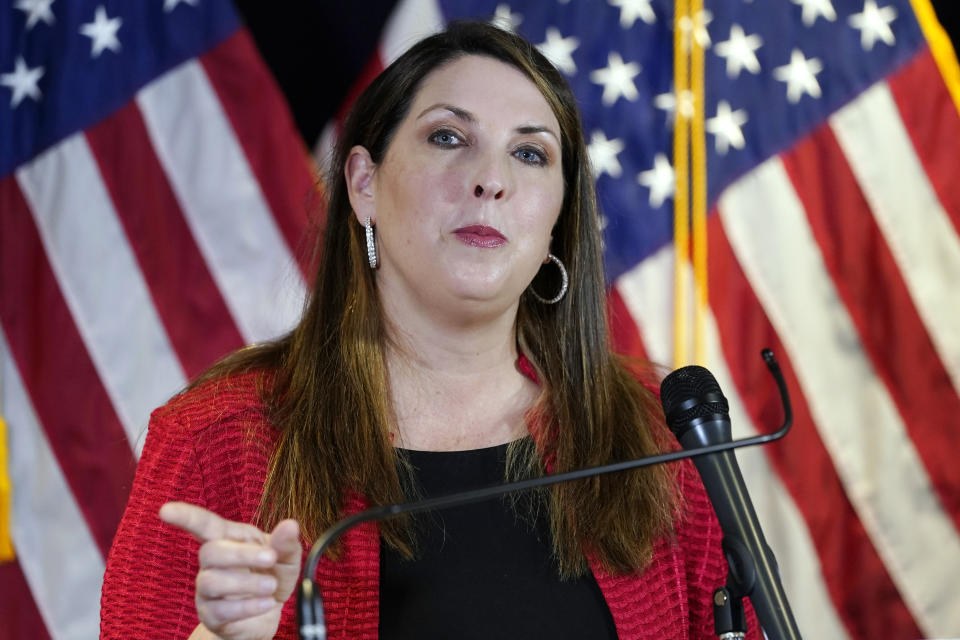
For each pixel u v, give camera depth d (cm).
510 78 488
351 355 471
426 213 462
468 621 430
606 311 525
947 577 927
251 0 884
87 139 862
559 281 517
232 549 303
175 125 870
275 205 865
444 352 479
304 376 471
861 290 936
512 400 492
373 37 879
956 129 955
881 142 947
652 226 906
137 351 852
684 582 479
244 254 862
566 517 454
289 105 874
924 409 934
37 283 852
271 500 441
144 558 428
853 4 959
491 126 472
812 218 933
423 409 477
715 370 907
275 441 454
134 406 848
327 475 444
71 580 835
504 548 447
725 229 920
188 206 863
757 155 930
